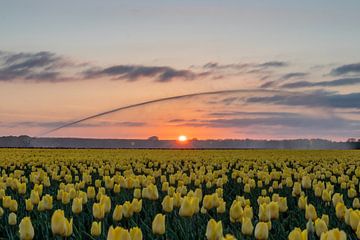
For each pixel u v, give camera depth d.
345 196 3.19
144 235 1.82
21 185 2.69
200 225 1.83
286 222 2.11
